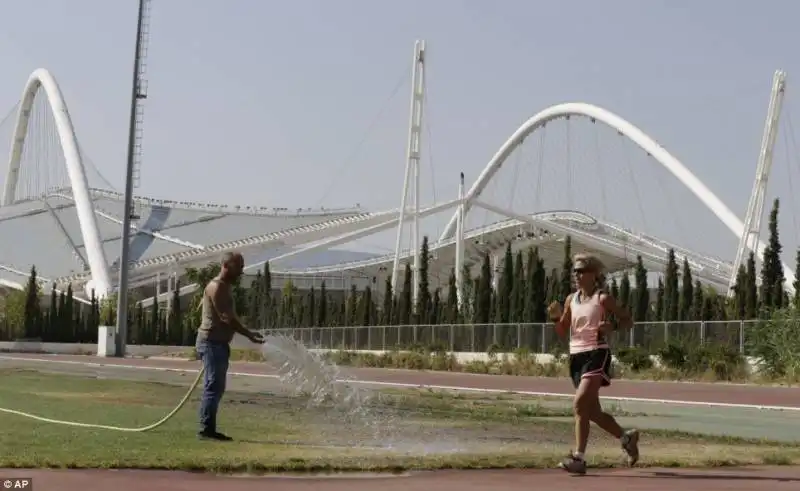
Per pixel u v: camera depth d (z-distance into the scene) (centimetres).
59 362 4469
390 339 6600
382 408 1764
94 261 11894
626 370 4141
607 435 1332
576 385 951
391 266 13938
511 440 1246
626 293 6675
